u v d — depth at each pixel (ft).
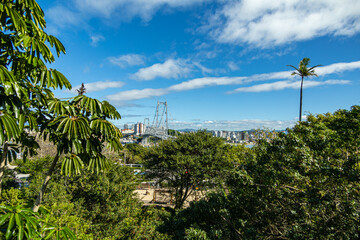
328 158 22.06
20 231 7.82
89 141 11.50
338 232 16.74
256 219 22.39
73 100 11.53
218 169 53.06
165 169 60.39
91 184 28.45
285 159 20.90
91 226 23.73
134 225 27.91
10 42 9.64
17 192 17.74
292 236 17.30
